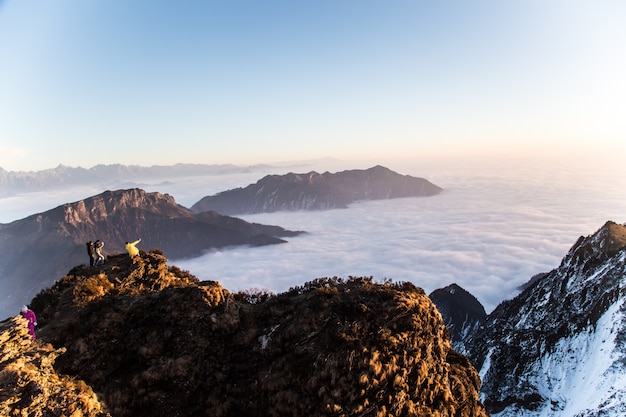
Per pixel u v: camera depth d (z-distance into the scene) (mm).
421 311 19250
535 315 94562
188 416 15781
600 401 60406
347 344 16953
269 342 18109
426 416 16984
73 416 13508
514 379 81188
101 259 25953
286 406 15844
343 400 15859
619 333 69688
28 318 16422
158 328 18234
